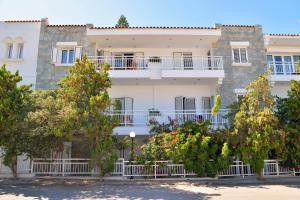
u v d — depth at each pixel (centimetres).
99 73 1475
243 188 1309
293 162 1602
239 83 2077
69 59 2075
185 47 2214
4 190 1220
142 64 2148
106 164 1484
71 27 2130
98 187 1328
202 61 2105
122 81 2014
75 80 1419
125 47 2195
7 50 2092
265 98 1559
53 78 2016
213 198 1073
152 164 1566
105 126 1399
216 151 1608
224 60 2112
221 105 2008
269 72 1633
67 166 1585
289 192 1192
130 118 1920
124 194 1160
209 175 1549
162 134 1638
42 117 1352
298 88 1639
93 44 2091
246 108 1590
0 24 2119
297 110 1603
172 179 1527
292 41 2169
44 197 1080
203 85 2159
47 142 1435
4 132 1375
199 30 2003
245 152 1521
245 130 1538
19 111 1402
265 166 1630
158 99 2127
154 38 2034
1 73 1376
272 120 1483
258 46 2166
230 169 1602
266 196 1105
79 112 1363
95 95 1447
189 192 1210
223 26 2186
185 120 1806
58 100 1434
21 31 2112
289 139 1553
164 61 2142
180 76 1934
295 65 2198
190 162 1521
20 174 1569
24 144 1398
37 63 2044
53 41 2098
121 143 1592
